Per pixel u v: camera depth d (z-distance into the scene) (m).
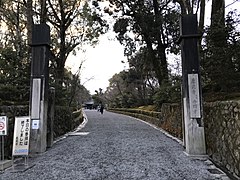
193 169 5.14
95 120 20.66
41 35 7.48
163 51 17.00
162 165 5.49
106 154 6.70
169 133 11.17
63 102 13.33
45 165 5.66
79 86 21.61
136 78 29.16
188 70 6.85
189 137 6.54
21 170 5.23
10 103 8.73
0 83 9.58
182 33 6.99
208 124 6.75
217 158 5.82
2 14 13.29
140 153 6.77
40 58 7.40
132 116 26.44
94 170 5.15
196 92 6.70
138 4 15.55
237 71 7.23
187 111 6.68
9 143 6.45
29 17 10.64
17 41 10.96
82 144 8.38
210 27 7.77
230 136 4.96
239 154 4.44
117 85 44.72
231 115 4.92
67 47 16.45
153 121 16.34
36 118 7.08
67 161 5.99
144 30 15.77
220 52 7.11
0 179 4.70
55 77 13.91
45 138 7.38
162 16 15.84
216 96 8.27
